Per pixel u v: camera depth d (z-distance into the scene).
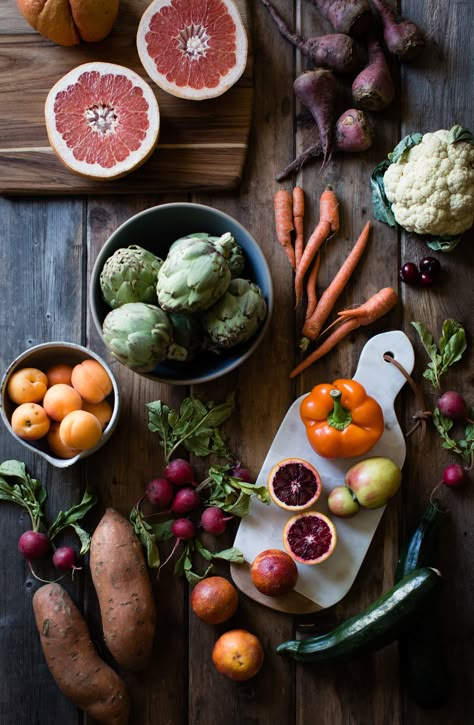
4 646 1.57
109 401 1.55
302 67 1.62
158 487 1.52
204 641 1.55
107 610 1.46
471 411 1.58
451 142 1.51
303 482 1.51
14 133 1.60
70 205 1.62
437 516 1.50
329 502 1.54
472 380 1.59
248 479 1.54
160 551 1.57
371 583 1.56
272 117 1.62
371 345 1.58
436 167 1.50
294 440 1.57
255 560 1.49
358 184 1.61
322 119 1.57
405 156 1.54
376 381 1.57
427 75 1.62
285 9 1.62
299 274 1.58
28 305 1.62
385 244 1.61
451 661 1.54
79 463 1.59
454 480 1.53
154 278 1.41
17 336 1.61
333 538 1.49
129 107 1.53
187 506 1.52
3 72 1.60
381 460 1.50
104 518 1.50
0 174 1.60
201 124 1.59
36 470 1.59
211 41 1.54
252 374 1.60
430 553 1.50
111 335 1.36
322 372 1.60
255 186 1.62
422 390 1.59
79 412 1.43
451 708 1.53
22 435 1.45
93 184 1.60
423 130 1.61
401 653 1.55
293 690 1.55
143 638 1.47
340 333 1.57
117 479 1.58
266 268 1.46
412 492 1.58
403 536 1.57
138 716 1.55
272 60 1.62
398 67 1.62
